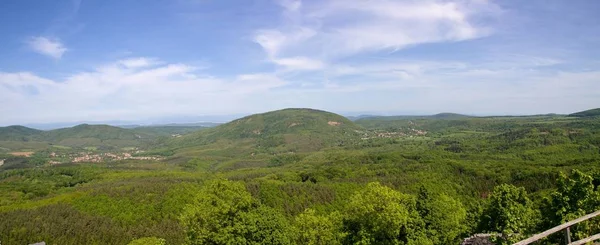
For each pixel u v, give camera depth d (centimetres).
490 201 4012
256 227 3712
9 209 10775
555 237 2611
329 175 14125
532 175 10162
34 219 9762
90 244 9181
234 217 3750
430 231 3934
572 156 13512
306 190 11231
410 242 3662
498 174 10938
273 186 11594
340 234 4128
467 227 4712
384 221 3588
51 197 12269
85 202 11094
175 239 9194
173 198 11362
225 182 4047
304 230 4625
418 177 11375
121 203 11125
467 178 11112
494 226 3838
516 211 3484
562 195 2869
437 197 4794
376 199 3728
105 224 9944
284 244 3828
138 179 15875
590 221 2183
